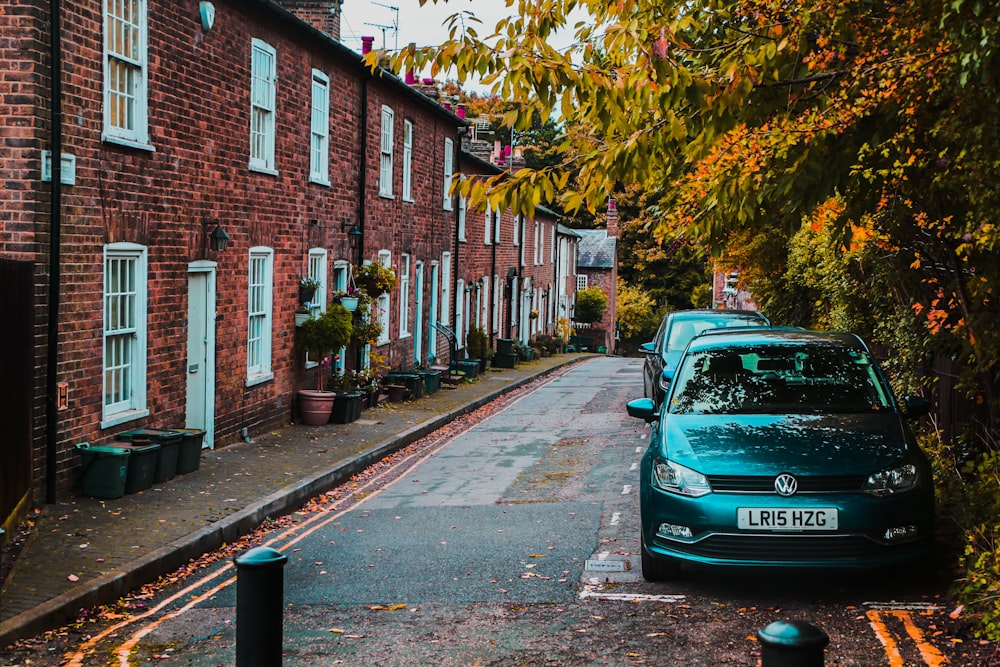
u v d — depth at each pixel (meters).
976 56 5.61
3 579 7.38
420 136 25.08
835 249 9.27
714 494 6.75
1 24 9.46
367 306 19.30
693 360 8.38
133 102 11.41
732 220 8.20
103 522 9.30
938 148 6.85
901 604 6.65
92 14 10.42
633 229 68.69
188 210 12.76
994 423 8.30
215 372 13.81
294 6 19.98
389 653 5.99
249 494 10.82
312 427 16.70
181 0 12.39
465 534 9.38
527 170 6.89
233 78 14.01
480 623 6.56
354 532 9.64
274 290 15.93
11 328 8.66
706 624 6.40
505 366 34.06
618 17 7.34
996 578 5.88
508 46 6.16
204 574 8.27
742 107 7.58
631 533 9.20
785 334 8.71
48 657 6.08
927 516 6.76
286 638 6.30
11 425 8.66
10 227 9.58
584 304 62.56
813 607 6.68
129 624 6.82
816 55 7.10
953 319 8.95
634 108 6.77
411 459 14.70
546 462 13.87
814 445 6.94
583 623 6.50
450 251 28.86
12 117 9.52
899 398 11.44
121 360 11.41
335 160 18.66
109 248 10.92
